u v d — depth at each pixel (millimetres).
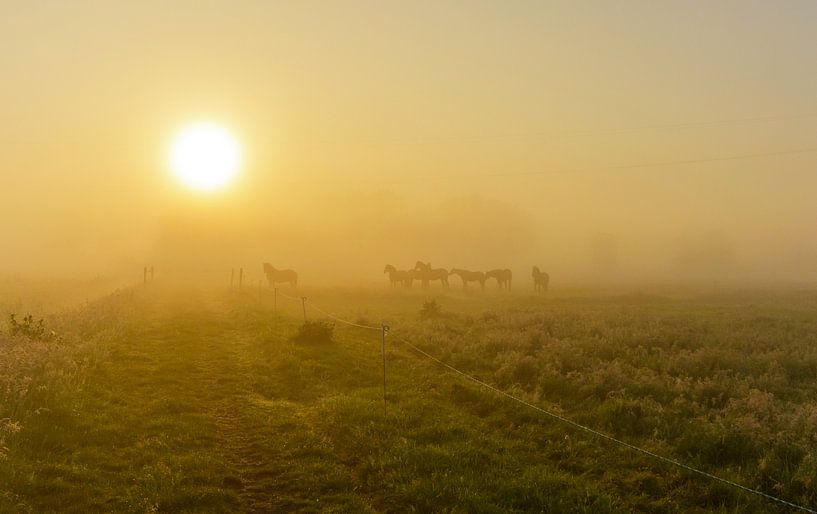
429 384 13969
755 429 9953
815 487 7605
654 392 13062
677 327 25250
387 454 8812
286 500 7434
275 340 18875
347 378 14508
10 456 7828
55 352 13281
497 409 11758
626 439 9945
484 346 18594
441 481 7746
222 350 18094
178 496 7203
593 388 12852
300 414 11367
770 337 21734
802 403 12320
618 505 7363
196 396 12508
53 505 6785
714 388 13141
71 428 9469
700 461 8852
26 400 9977
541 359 15906
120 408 10922
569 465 8797
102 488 7387
